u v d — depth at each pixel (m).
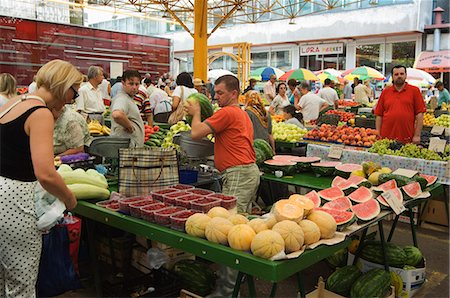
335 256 3.81
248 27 23.84
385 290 3.27
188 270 3.28
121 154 3.27
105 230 3.85
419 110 5.46
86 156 3.86
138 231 2.77
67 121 4.03
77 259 3.72
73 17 17.44
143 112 6.62
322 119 8.27
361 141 5.83
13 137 2.33
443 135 6.61
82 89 6.59
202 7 13.60
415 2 17.95
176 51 27.52
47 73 2.40
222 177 3.62
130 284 3.51
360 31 19.61
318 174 4.55
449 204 5.27
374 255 3.56
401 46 19.25
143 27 29.08
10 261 2.42
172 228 2.64
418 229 5.36
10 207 2.35
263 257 2.19
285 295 3.66
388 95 5.67
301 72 14.54
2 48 13.19
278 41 22.61
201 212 2.78
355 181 3.90
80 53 15.09
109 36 15.93
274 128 6.64
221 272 3.24
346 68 20.95
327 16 20.67
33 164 2.26
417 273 3.56
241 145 3.45
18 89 10.23
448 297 3.62
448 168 4.64
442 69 15.52
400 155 5.01
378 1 19.03
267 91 12.18
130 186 3.24
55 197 2.46
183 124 5.41
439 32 18.20
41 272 3.39
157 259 3.37
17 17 13.41
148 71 17.44
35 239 2.45
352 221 2.79
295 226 2.31
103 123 6.73
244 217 2.63
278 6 22.44
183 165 3.90
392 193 3.34
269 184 5.12
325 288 3.36
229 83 3.45
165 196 3.02
